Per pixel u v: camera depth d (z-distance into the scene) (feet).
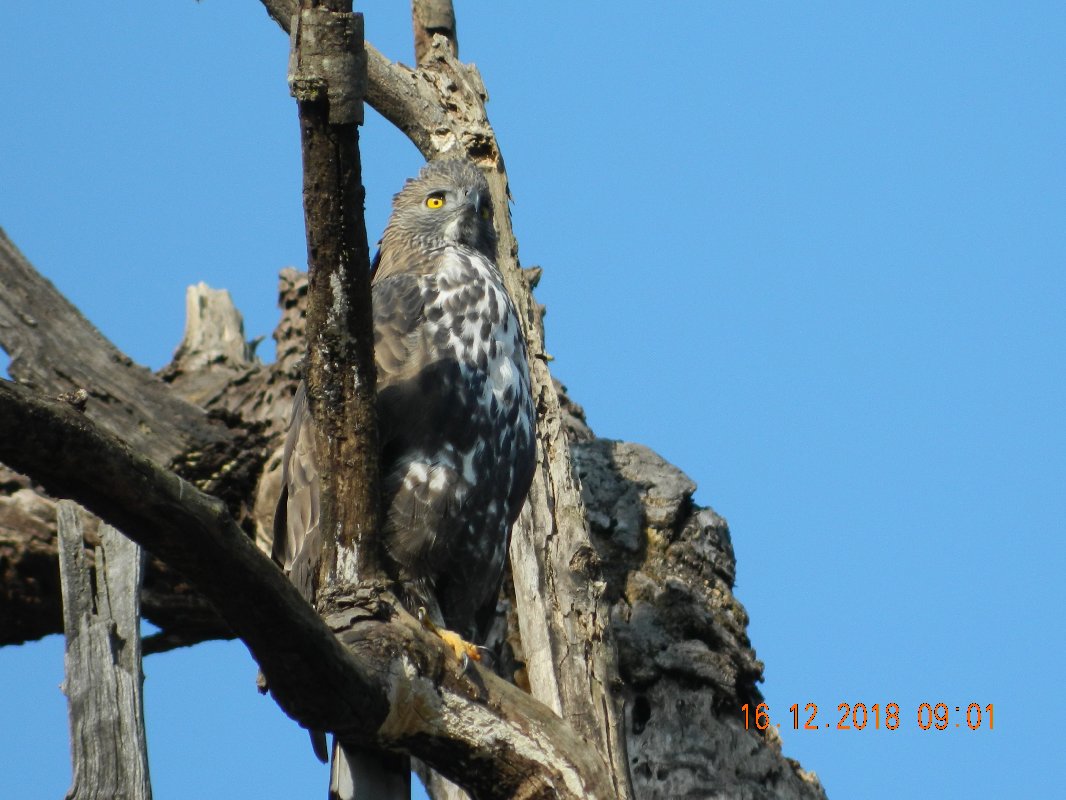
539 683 39.32
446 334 39.65
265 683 32.94
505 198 50.55
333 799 34.09
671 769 43.55
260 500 52.75
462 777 31.76
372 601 30.99
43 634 52.70
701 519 50.42
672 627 46.91
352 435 31.35
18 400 22.52
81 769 34.71
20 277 53.72
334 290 29.99
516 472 40.37
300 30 27.73
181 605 51.08
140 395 53.31
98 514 24.67
